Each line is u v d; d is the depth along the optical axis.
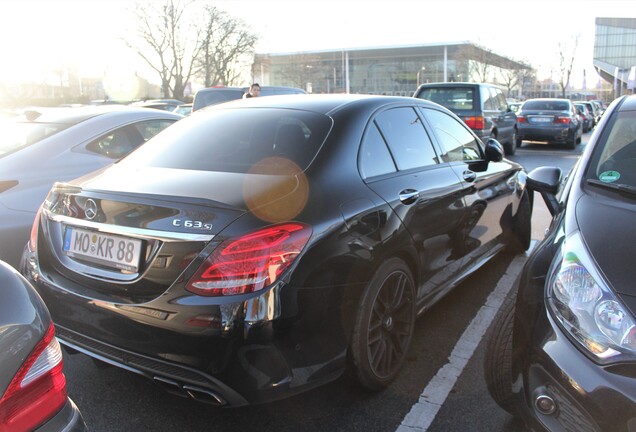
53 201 2.82
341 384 3.02
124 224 2.42
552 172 3.23
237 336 2.18
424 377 3.12
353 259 2.55
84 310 2.49
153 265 2.31
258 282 2.20
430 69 74.75
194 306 2.20
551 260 2.28
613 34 82.12
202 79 48.03
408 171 3.26
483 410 2.80
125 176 2.77
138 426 2.68
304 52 63.94
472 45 58.81
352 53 74.25
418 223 3.10
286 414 2.77
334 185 2.65
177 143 3.18
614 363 1.84
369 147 3.04
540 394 2.03
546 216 7.26
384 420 2.72
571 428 1.93
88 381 3.08
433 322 3.86
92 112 5.04
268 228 2.25
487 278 4.72
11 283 1.65
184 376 2.28
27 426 1.54
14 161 4.23
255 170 2.71
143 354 2.34
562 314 2.03
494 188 4.38
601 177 2.76
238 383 2.22
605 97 85.38
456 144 4.12
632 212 2.36
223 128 3.20
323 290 2.39
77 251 2.60
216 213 2.27
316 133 2.92
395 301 2.94
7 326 1.52
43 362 1.60
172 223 2.30
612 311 1.89
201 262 2.21
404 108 3.60
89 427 2.67
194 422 2.71
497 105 13.12
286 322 2.25
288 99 3.50
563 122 16.03
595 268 2.03
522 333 2.20
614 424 1.81
